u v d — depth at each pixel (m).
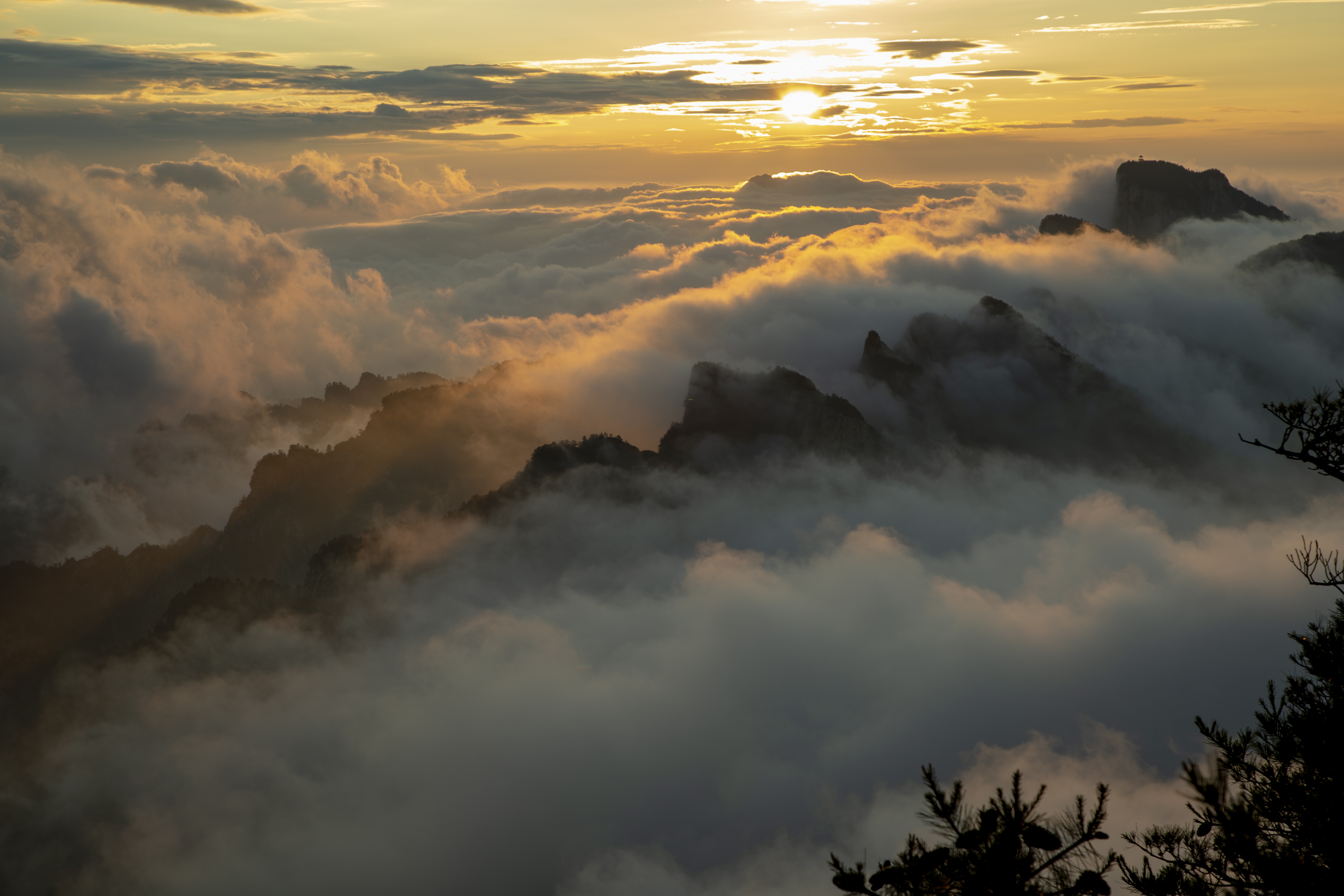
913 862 8.73
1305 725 10.86
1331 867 9.95
